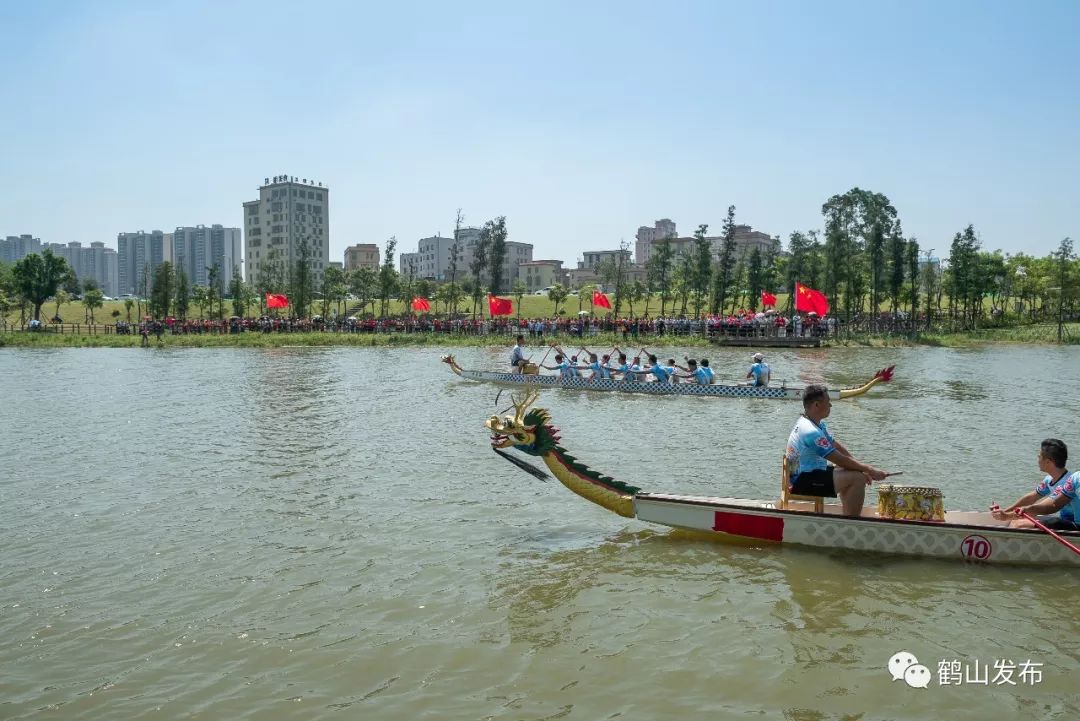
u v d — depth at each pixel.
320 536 11.91
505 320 71.12
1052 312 93.69
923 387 32.34
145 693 7.40
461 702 7.16
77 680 7.67
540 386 33.09
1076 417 23.50
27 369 44.06
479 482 15.21
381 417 24.02
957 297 83.25
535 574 10.23
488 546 11.37
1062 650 8.05
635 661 7.88
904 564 10.32
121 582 10.16
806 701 7.10
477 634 8.54
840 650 8.06
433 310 107.94
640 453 18.06
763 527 11.04
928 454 17.84
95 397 30.14
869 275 83.25
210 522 12.71
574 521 12.56
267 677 7.67
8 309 98.81
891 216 75.00
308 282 99.56
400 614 9.07
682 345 59.94
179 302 98.94
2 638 8.59
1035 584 9.64
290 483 15.29
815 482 10.80
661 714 6.89
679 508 11.38
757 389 28.53
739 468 16.38
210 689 7.46
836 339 62.06
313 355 54.31
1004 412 24.66
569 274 194.88
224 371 41.72
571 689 7.36
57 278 96.94
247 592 9.77
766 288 95.06
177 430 21.91
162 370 42.75
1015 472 15.92
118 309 107.81
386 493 14.41
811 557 10.62
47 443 20.09
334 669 7.80
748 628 8.57
